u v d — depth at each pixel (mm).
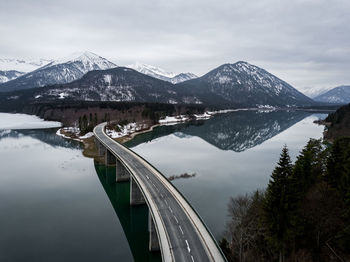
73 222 55781
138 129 183750
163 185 56781
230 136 167250
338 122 151750
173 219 42781
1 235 50406
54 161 104562
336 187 45062
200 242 37000
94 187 76625
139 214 60469
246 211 48875
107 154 97438
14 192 72125
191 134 175625
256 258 38375
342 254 35750
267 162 100875
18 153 118500
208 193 67375
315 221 40844
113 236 50844
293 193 37250
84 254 44844
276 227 36438
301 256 37031
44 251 45375
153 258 45000
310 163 51219
